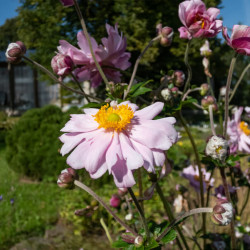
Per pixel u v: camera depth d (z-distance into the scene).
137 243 0.15
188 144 0.89
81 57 0.20
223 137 0.18
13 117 2.38
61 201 0.64
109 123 0.14
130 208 0.24
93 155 0.13
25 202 0.64
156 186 0.18
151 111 0.15
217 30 0.18
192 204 0.32
